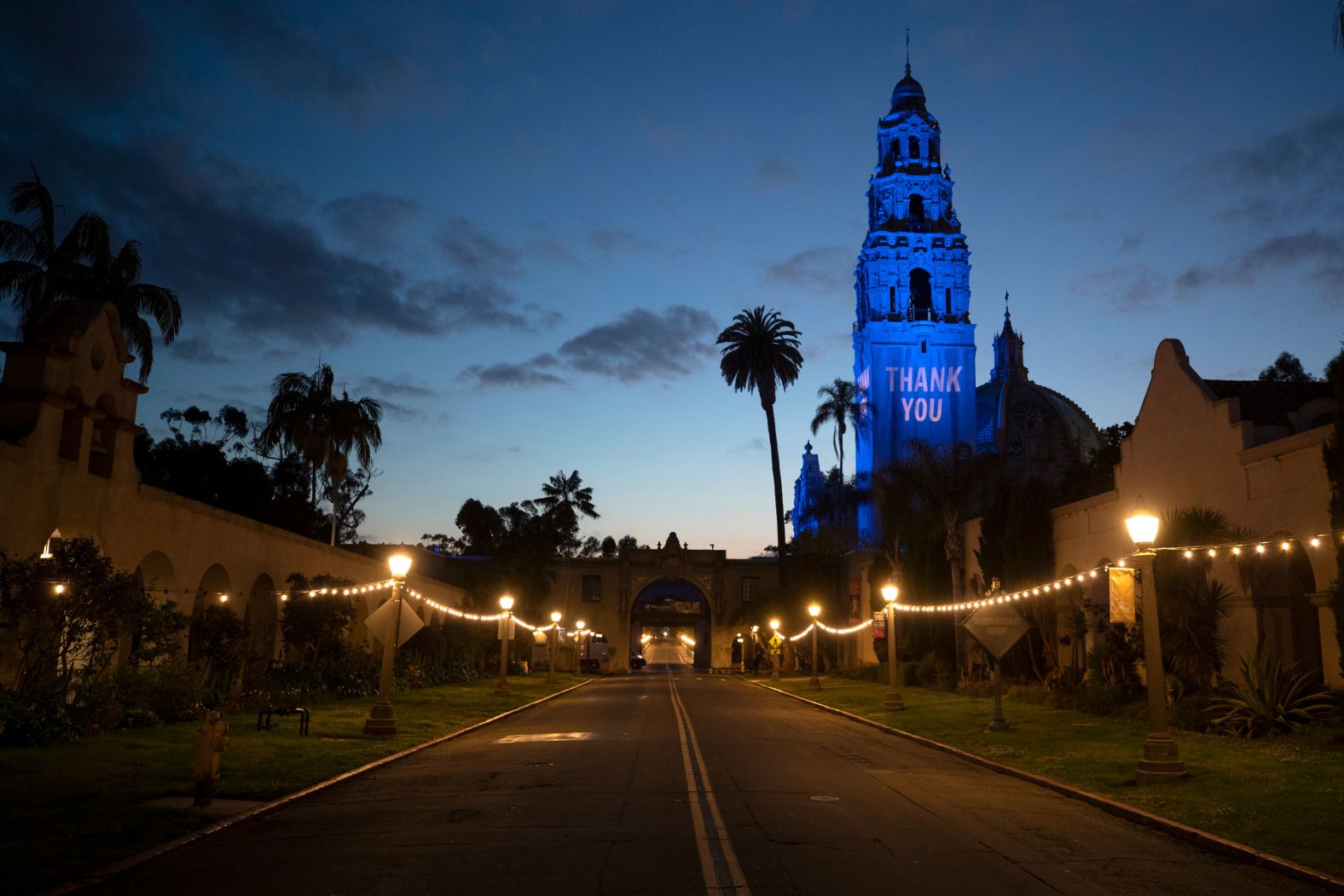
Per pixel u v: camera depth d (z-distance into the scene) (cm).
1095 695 2864
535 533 9238
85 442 2348
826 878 986
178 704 2269
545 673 7631
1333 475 2145
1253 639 2584
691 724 2850
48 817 1235
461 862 1045
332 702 3203
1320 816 1335
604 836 1172
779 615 7806
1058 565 3872
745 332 8200
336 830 1231
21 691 1928
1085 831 1296
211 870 1033
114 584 2059
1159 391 3141
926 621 5016
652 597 10606
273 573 3484
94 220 3319
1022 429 10694
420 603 5469
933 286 11638
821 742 2397
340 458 5078
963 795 1576
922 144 12119
